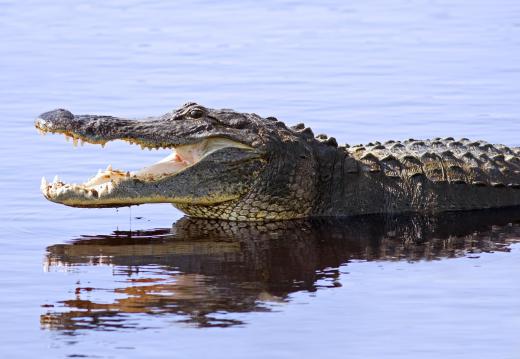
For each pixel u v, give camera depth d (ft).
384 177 163.84
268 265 135.13
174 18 314.96
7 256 138.00
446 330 112.98
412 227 154.92
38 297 122.42
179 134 150.71
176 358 106.01
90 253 139.74
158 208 165.68
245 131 153.38
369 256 139.85
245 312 117.91
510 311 118.11
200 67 254.06
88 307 119.24
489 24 305.32
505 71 248.52
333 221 158.20
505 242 146.61
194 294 123.65
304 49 273.75
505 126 203.00
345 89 232.73
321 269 133.80
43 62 260.01
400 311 118.32
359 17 317.01
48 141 195.31
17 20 310.86
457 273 131.85
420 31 296.71
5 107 218.18
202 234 150.20
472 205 165.78
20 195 165.58
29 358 106.32
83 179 171.83
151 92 229.66
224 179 152.46
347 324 114.62
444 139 175.22
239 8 329.72
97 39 286.66
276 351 107.65
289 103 220.23
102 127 148.46
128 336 111.24
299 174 156.87
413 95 227.40
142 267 133.90
